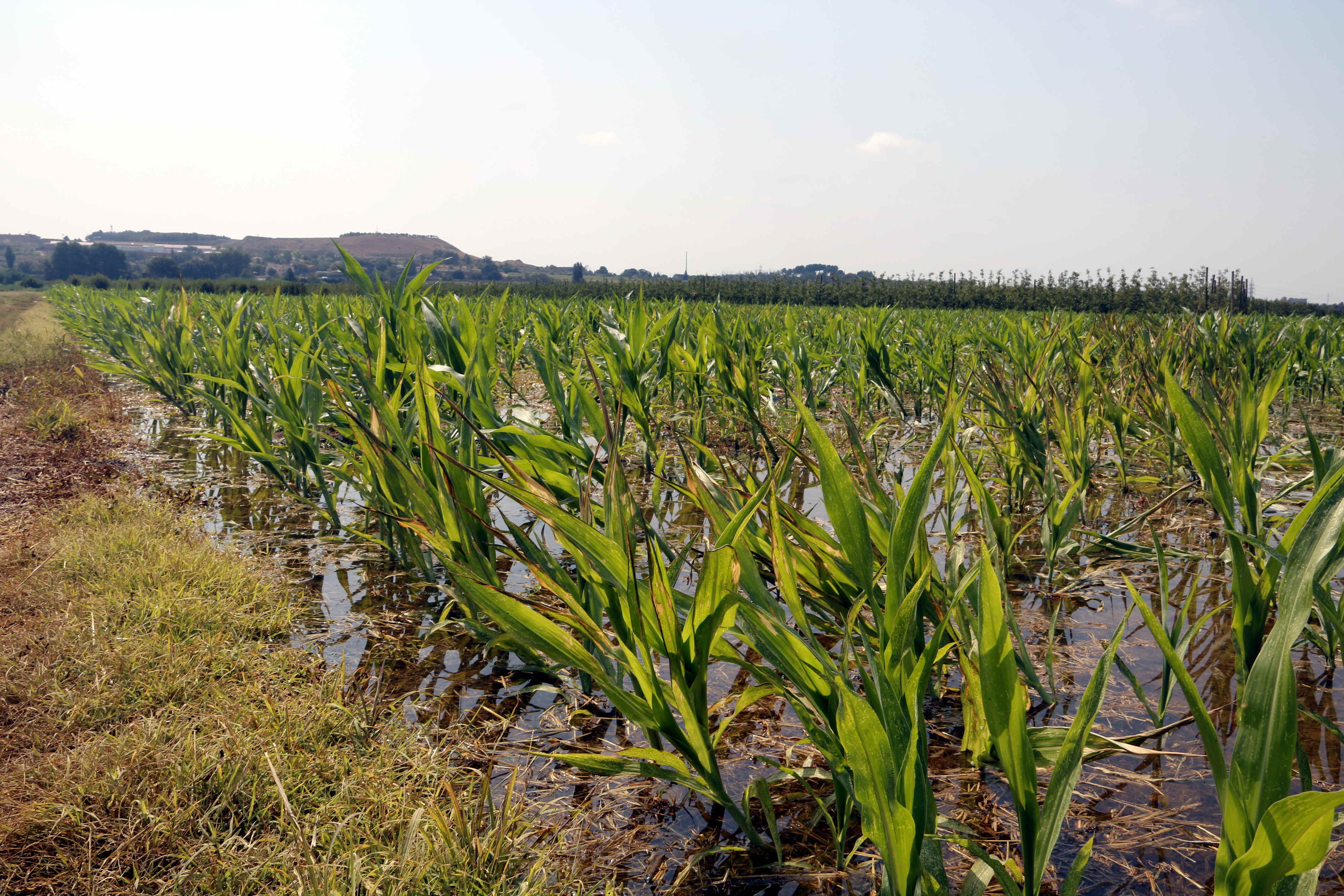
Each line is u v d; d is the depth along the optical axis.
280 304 13.52
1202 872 1.83
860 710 1.28
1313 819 1.02
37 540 4.09
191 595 3.30
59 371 11.41
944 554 3.85
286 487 4.80
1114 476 5.57
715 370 6.65
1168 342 5.94
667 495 5.32
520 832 1.90
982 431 5.18
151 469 6.14
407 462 3.04
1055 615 2.61
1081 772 2.24
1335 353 9.40
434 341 3.81
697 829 2.04
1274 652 1.17
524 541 2.75
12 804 2.02
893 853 1.30
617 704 1.89
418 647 3.12
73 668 2.70
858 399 7.53
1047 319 8.22
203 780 2.07
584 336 7.80
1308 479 3.05
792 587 1.81
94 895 1.75
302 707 2.46
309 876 1.69
